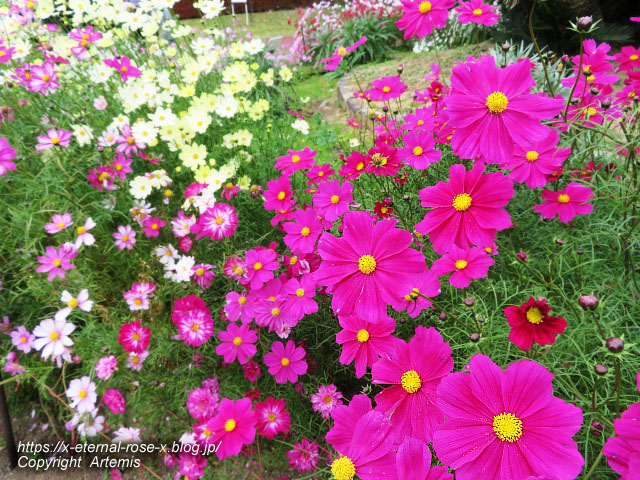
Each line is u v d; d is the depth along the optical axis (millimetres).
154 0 1042
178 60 1044
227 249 737
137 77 915
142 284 667
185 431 649
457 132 383
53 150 743
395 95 728
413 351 355
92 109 928
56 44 962
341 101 1666
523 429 267
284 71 1040
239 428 495
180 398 671
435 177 705
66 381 724
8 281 715
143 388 645
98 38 973
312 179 721
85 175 774
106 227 792
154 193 861
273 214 821
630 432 243
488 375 279
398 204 669
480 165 383
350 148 873
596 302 299
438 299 581
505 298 528
